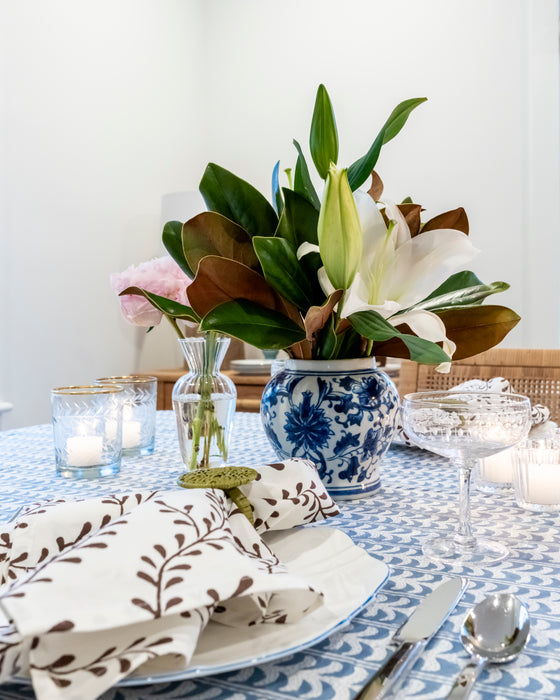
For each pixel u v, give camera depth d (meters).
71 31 2.59
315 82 3.24
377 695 0.34
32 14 2.39
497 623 0.41
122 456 1.02
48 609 0.33
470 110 2.94
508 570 0.54
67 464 0.88
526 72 2.84
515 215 2.87
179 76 3.26
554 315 2.81
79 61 2.63
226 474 0.55
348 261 0.65
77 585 0.35
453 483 0.84
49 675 0.32
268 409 0.80
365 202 0.68
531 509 0.72
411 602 0.47
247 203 0.79
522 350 1.48
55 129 2.51
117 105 2.85
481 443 0.57
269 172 3.36
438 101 3.00
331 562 0.51
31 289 2.40
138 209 2.99
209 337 0.86
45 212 2.46
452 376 1.52
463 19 2.94
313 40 3.23
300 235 0.74
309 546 0.54
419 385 1.54
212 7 3.44
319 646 0.41
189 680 0.37
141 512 0.42
